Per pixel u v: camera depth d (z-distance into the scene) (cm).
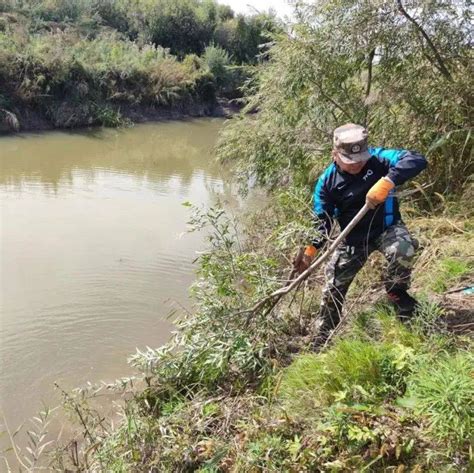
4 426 434
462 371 269
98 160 1546
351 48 679
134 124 2352
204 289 435
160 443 339
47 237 859
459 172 634
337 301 396
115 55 2527
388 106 668
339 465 266
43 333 575
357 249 383
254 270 427
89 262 767
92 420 414
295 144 759
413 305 374
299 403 322
